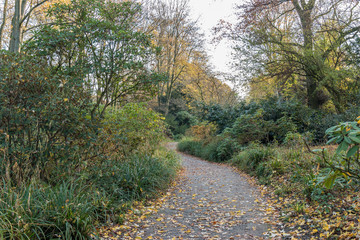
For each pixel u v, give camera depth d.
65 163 5.11
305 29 15.09
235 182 8.70
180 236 4.44
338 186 5.23
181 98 36.41
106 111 8.71
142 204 6.02
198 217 5.43
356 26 14.25
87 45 6.51
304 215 4.76
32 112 4.91
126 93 7.34
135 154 8.02
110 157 5.87
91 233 3.98
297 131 13.55
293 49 15.44
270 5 15.36
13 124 4.85
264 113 14.84
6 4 12.65
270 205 5.89
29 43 6.19
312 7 15.23
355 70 14.26
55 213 3.83
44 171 5.22
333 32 14.91
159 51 7.24
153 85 7.34
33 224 3.53
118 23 7.14
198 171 11.19
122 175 6.27
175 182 8.52
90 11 6.94
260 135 13.48
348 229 3.76
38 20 13.62
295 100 15.59
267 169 8.37
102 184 5.82
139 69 7.07
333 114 13.98
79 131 5.21
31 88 4.94
